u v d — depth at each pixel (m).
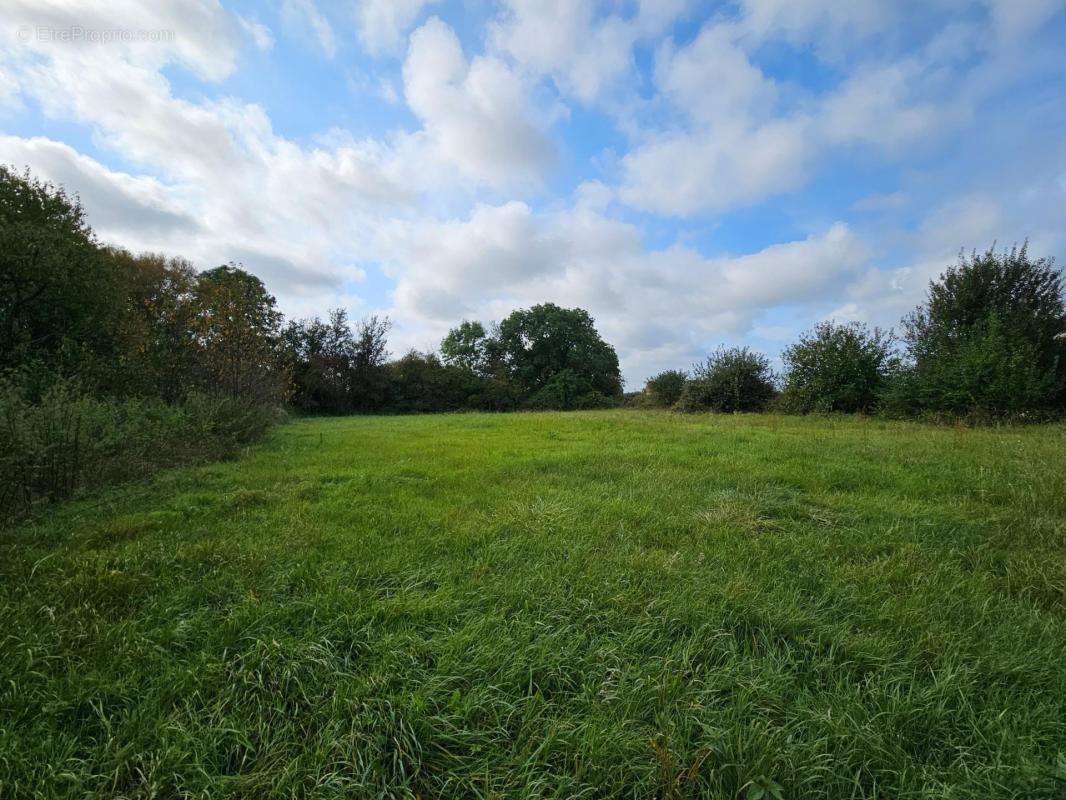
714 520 4.61
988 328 15.03
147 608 2.89
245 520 4.58
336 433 12.92
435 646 2.56
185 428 8.34
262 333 13.49
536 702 2.21
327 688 2.26
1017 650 2.60
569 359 46.00
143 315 12.87
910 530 4.37
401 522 4.56
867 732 2.03
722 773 1.87
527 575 3.41
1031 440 8.80
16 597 2.95
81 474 5.73
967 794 1.78
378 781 1.86
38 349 13.34
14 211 16.75
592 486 5.98
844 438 9.80
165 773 1.83
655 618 2.85
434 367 39.00
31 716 2.07
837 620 2.93
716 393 21.72
